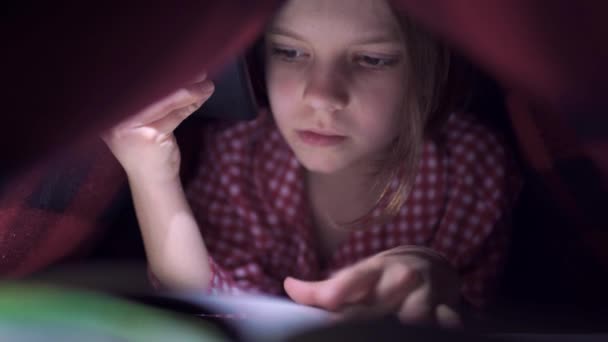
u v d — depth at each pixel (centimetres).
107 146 82
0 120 49
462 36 59
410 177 86
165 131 79
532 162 88
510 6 57
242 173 94
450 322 65
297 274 92
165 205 82
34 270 76
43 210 77
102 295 59
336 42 78
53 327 54
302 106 81
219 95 84
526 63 58
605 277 83
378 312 66
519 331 67
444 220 90
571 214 82
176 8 50
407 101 82
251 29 56
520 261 93
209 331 57
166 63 52
